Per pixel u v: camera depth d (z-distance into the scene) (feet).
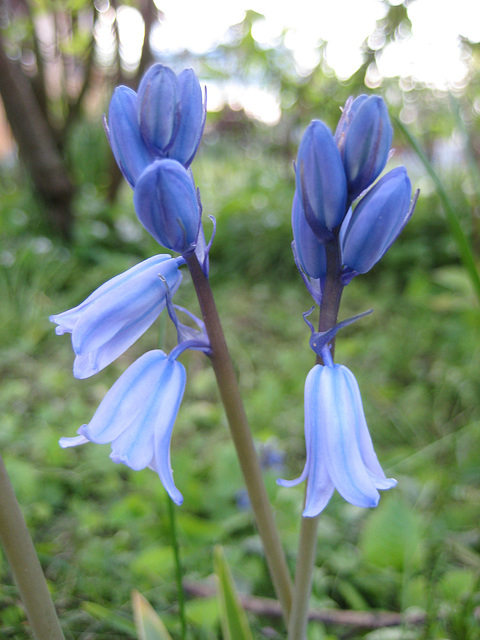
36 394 0.79
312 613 0.44
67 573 0.48
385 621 0.43
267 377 0.80
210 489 0.58
